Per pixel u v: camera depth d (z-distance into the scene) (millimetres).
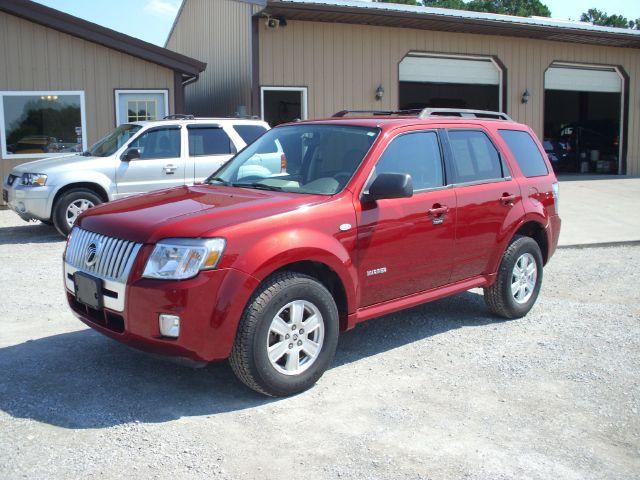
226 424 4090
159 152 10844
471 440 3957
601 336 5930
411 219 5207
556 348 5598
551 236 6738
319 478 3502
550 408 4430
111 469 3533
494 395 4621
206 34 19656
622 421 4262
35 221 12422
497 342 5746
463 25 16578
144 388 4605
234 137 11391
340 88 16344
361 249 4871
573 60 19844
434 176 5547
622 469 3680
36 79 14258
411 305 5359
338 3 15492
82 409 4246
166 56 14812
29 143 14391
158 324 4055
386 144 5215
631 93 21234
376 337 5867
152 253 4137
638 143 21688
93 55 14555
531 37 18656
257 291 4301
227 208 4469
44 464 3562
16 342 5527
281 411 4293
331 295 4734
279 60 15602
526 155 6637
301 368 4543
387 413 4297
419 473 3572
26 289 7266
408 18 15648
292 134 5758
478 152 6055
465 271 5816
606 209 14062
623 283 8055
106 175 10414
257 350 4250
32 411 4195
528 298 6492
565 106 28609
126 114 14953
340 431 4035
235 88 16859
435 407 4406
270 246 4289
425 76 17844
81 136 14656
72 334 5754
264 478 3492
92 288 4418
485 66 18688
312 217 4590
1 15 13891
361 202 4910
